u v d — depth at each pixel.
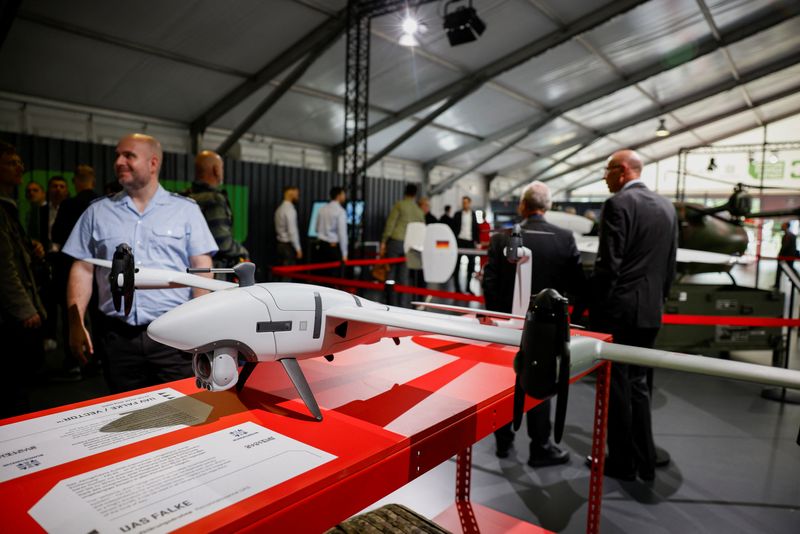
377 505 2.42
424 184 15.54
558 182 21.83
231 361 1.08
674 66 11.41
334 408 1.14
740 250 5.50
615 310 2.54
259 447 0.93
